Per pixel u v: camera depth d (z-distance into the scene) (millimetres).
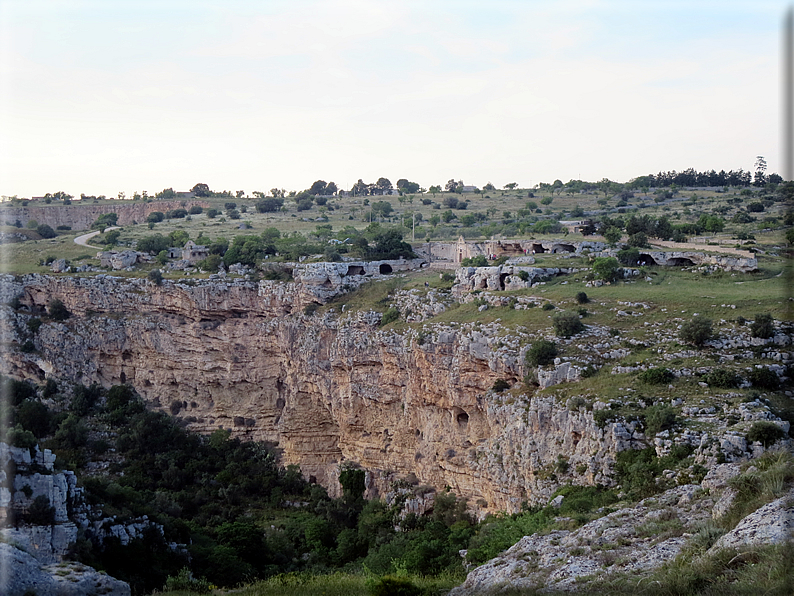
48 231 164375
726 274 90188
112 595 49656
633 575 35062
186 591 55438
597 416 59469
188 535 69312
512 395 70688
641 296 81312
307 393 106188
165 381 117000
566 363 68438
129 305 119188
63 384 113500
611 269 90375
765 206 157250
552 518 52469
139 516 63906
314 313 106000
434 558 56719
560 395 65125
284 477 101625
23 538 49969
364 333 96562
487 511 72188
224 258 123062
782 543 32031
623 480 54125
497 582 40656
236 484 98125
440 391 82938
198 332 114938
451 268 115750
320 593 53125
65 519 53562
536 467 64188
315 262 112938
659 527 40719
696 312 74750
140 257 131375
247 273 118000
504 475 68312
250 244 124938
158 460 99125
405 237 161125
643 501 47469
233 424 113500
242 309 114188
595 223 135625
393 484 88562
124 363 119250
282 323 109062
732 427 53438
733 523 36750
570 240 114500
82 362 117438
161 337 116750
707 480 46062
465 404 79500
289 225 192875
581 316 77500
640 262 100562
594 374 67000
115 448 101125
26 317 119062
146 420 104125
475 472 74562
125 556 57094
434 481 83688
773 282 83938
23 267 130125
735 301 75750
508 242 117562
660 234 114438
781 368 62094
